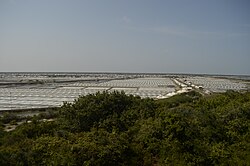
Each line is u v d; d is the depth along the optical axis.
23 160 14.85
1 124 28.94
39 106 48.28
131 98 25.72
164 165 16.05
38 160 15.03
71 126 21.42
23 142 17.08
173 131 17.80
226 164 15.91
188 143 16.84
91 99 24.16
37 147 15.84
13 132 20.09
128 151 16.72
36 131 19.98
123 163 15.80
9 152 15.16
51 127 21.00
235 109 21.95
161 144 17.50
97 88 87.00
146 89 83.12
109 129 20.73
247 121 20.41
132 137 19.03
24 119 33.25
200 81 145.75
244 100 26.70
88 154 15.33
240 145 17.91
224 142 18.09
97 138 17.23
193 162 15.83
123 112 22.97
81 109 22.92
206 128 19.00
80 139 17.06
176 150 16.67
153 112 22.75
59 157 14.96
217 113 22.02
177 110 22.02
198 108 23.77
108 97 24.42
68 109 23.22
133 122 21.70
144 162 16.41
